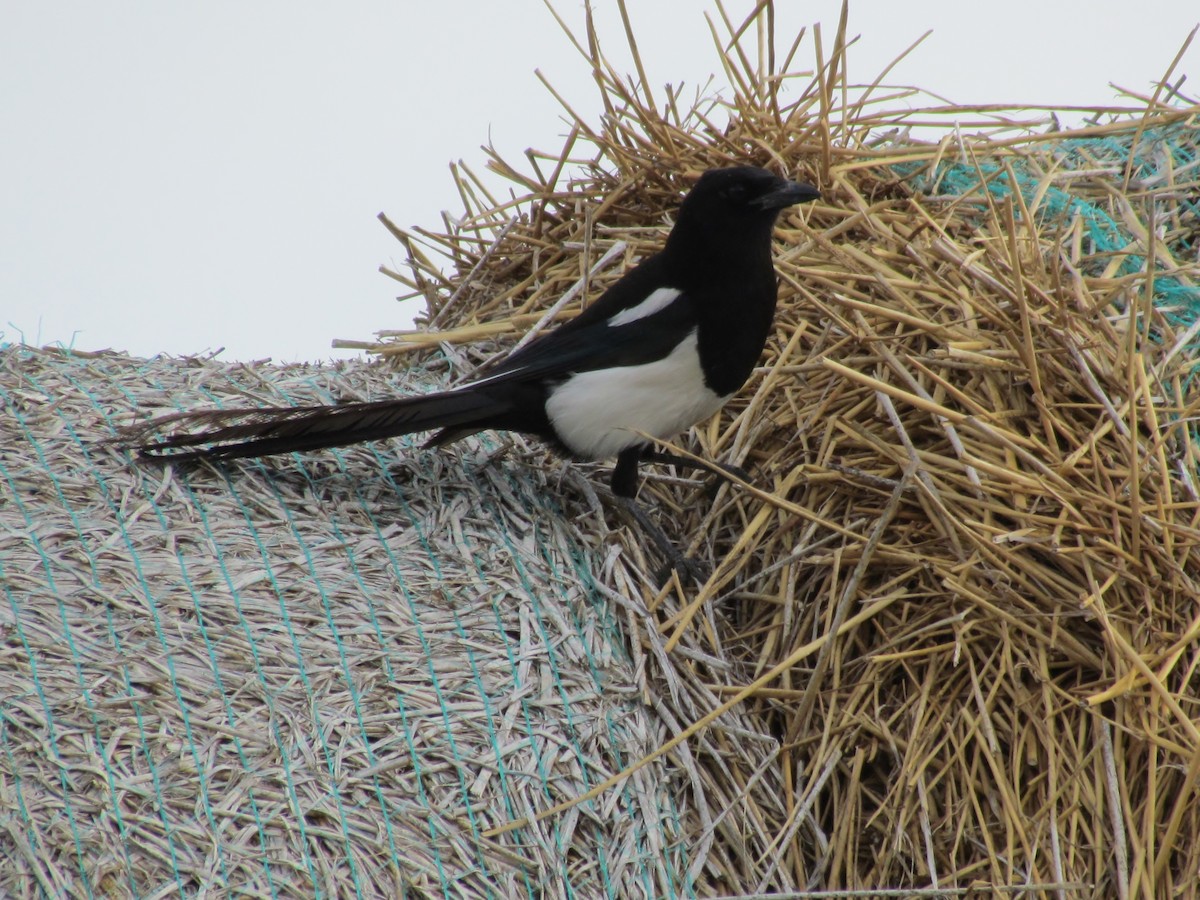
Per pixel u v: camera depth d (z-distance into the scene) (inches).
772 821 306.0
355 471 352.8
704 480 376.8
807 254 390.0
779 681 329.1
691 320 350.3
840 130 422.0
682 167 415.8
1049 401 334.6
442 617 305.6
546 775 281.1
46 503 311.3
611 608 324.5
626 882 277.9
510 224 440.1
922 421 346.0
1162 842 282.0
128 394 362.0
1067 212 389.7
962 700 311.4
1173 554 303.3
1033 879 287.9
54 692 263.4
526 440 388.5
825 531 342.6
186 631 283.1
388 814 264.7
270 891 248.1
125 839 247.0
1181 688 287.3
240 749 264.7
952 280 363.9
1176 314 358.0
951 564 315.9
